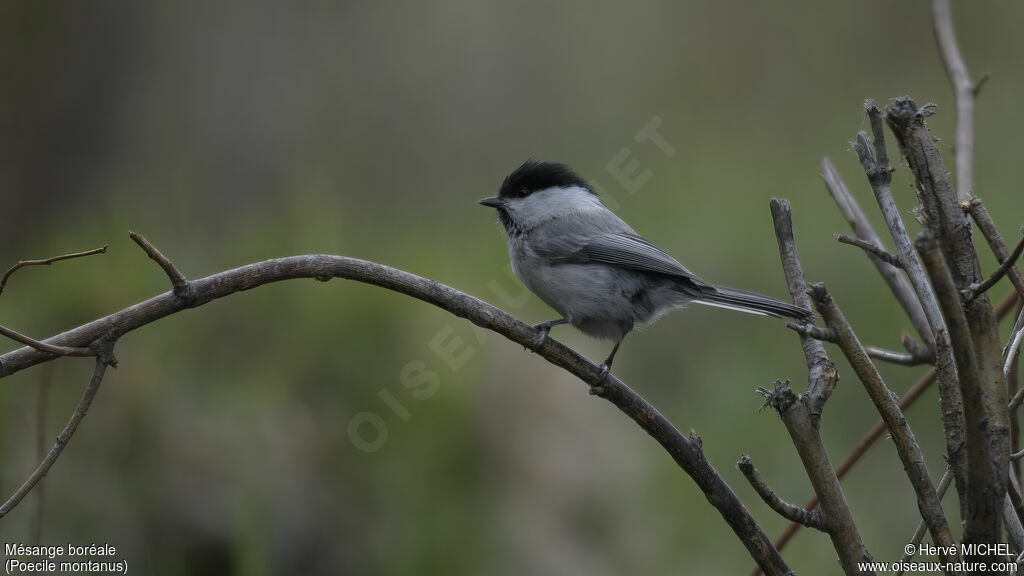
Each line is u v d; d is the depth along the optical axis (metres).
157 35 16.09
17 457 8.70
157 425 9.27
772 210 3.92
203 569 8.77
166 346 10.03
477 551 9.28
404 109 18.19
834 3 22.95
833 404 12.09
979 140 19.34
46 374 6.50
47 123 15.92
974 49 22.55
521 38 20.08
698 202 16.73
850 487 10.85
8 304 10.70
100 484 8.78
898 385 12.19
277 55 16.58
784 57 21.95
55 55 15.98
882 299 13.65
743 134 19.55
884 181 3.53
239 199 15.83
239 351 10.23
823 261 14.83
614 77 20.61
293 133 16.41
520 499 9.83
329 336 10.03
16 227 15.70
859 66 21.83
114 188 15.24
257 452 9.21
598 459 10.57
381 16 18.02
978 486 2.97
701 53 21.97
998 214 15.84
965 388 2.87
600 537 9.94
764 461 10.93
